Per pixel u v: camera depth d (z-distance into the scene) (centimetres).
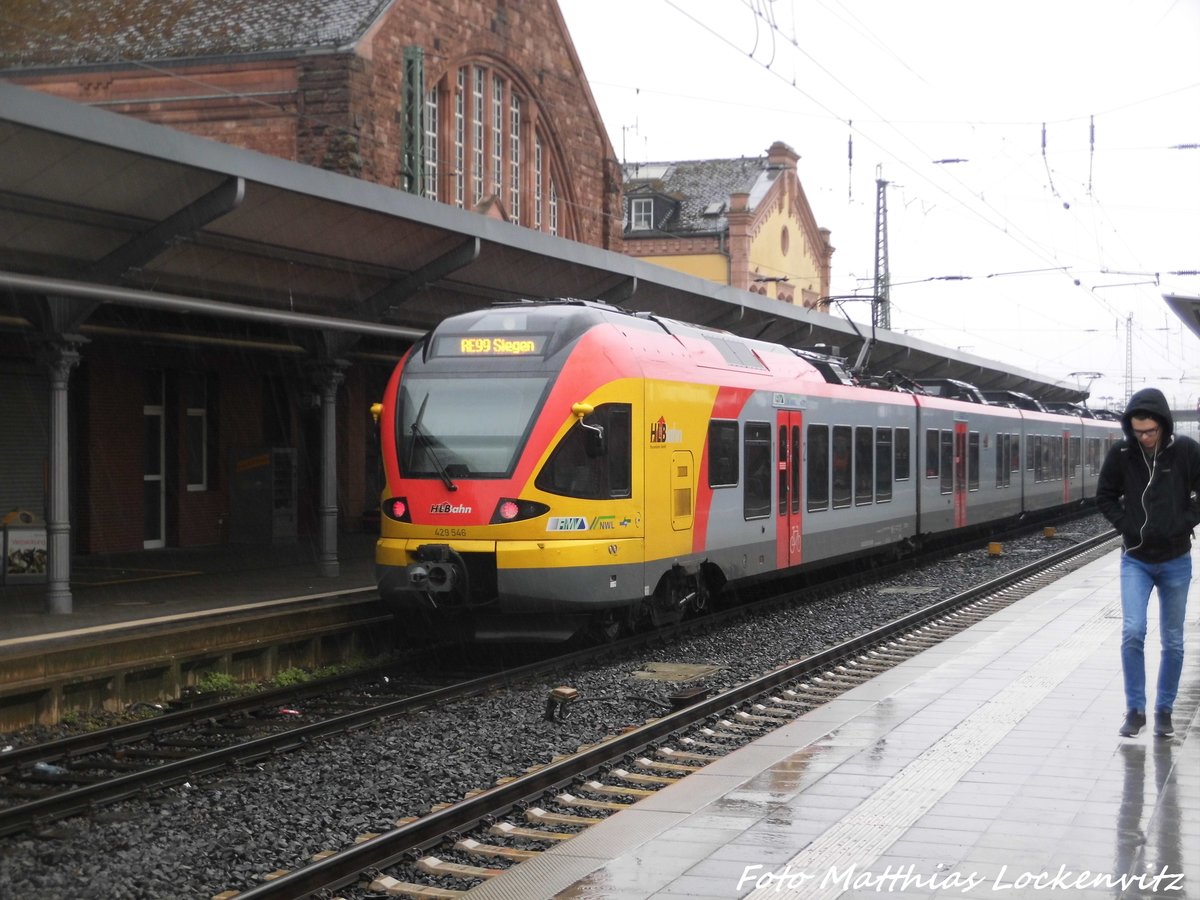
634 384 1402
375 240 1616
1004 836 646
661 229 5388
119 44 2772
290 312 1537
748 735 1067
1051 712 955
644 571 1412
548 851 649
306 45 2567
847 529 2062
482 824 784
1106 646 1269
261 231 1505
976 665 1176
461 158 2966
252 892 630
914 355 3412
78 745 1043
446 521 1342
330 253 1622
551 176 3381
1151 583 865
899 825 673
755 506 1709
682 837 664
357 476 2717
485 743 1030
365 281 1759
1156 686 962
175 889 677
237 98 2616
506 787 829
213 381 2402
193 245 1505
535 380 1363
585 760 925
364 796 865
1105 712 952
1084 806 698
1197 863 598
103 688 1216
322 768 943
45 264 1401
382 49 2625
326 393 1803
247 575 1852
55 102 1115
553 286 2006
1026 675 1118
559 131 3362
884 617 1780
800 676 1309
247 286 1658
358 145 2547
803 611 1834
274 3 2759
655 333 1529
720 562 1608
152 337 1841
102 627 1282
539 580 1317
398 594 1366
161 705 1251
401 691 1309
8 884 684
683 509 1496
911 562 2559
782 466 1802
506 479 1330
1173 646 855
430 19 2788
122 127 1177
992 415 3045
